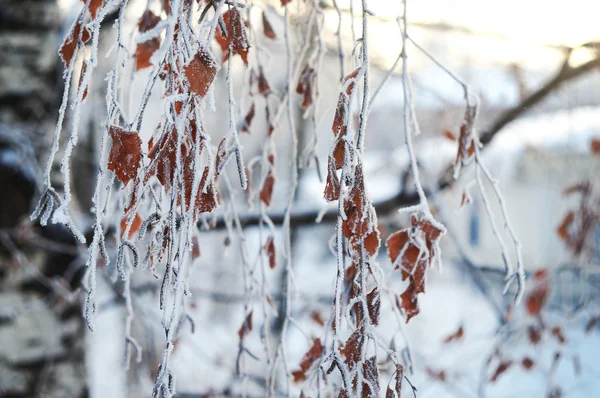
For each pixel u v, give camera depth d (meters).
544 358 4.30
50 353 1.91
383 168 2.99
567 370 4.14
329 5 1.52
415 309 1.07
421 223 1.06
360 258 1.00
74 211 1.99
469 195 1.22
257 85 1.31
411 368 1.16
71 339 1.97
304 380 1.29
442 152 2.73
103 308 1.97
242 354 1.33
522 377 3.95
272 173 1.31
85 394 2.00
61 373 1.94
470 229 7.23
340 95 1.01
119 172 0.96
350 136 0.98
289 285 1.25
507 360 2.69
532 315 2.59
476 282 2.39
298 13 1.26
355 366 0.99
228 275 3.65
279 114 1.30
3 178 1.85
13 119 1.91
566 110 2.88
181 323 1.30
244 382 1.34
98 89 1.92
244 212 1.86
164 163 0.95
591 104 2.82
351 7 1.15
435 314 5.96
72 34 1.02
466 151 1.18
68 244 1.90
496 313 2.67
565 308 2.74
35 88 1.94
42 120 1.93
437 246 1.07
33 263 1.89
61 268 1.92
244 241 1.29
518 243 1.16
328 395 1.36
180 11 0.96
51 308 1.92
